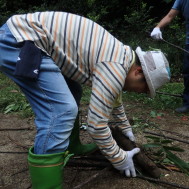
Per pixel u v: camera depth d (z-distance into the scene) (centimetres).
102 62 216
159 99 483
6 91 516
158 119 408
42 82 212
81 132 361
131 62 230
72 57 220
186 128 380
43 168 213
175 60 696
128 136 278
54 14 222
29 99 220
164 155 294
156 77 229
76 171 278
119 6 843
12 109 436
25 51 207
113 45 221
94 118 222
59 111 212
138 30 787
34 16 221
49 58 216
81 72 223
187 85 432
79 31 219
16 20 218
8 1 865
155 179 259
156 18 868
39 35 213
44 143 212
